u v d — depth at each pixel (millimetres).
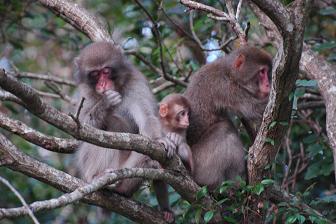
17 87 8570
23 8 18281
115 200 11391
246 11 17141
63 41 18891
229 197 11594
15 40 19641
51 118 9242
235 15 14742
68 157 17422
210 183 13430
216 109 14000
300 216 11047
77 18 14727
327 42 15312
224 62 14219
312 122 15203
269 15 9938
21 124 10539
